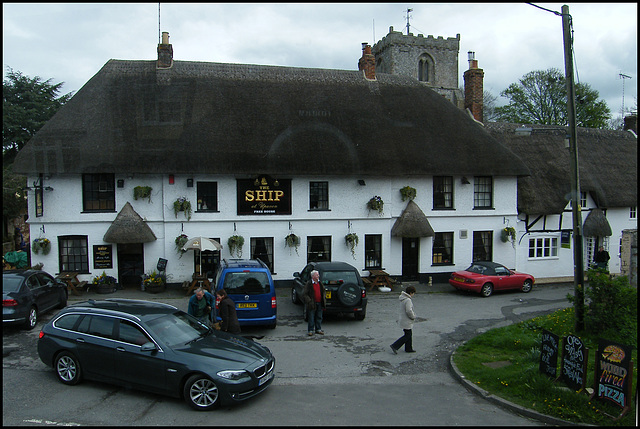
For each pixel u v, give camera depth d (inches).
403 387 380.5
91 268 761.6
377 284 839.7
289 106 860.0
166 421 297.9
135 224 746.8
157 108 797.2
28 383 363.3
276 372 414.9
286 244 818.2
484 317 647.1
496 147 919.0
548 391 343.3
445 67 2146.9
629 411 308.0
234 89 862.5
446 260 913.5
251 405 332.2
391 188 869.8
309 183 832.9
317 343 510.6
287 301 729.0
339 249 848.3
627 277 505.4
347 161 810.8
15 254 882.1
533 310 692.1
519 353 461.7
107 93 805.9
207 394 319.6
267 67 935.7
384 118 894.4
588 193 1027.9
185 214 778.8
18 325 534.6
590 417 307.4
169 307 394.0
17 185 1075.9
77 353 354.0
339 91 920.3
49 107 1371.8
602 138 1148.5
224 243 800.9
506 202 933.2
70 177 750.5
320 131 833.5
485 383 378.0
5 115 1286.9
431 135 895.7
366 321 616.4
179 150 756.0
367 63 980.6
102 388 355.3
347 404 337.7
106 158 733.3
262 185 810.8
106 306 378.9
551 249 994.7
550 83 1787.6
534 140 1053.2
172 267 783.1
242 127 804.0
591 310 504.1
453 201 904.3
